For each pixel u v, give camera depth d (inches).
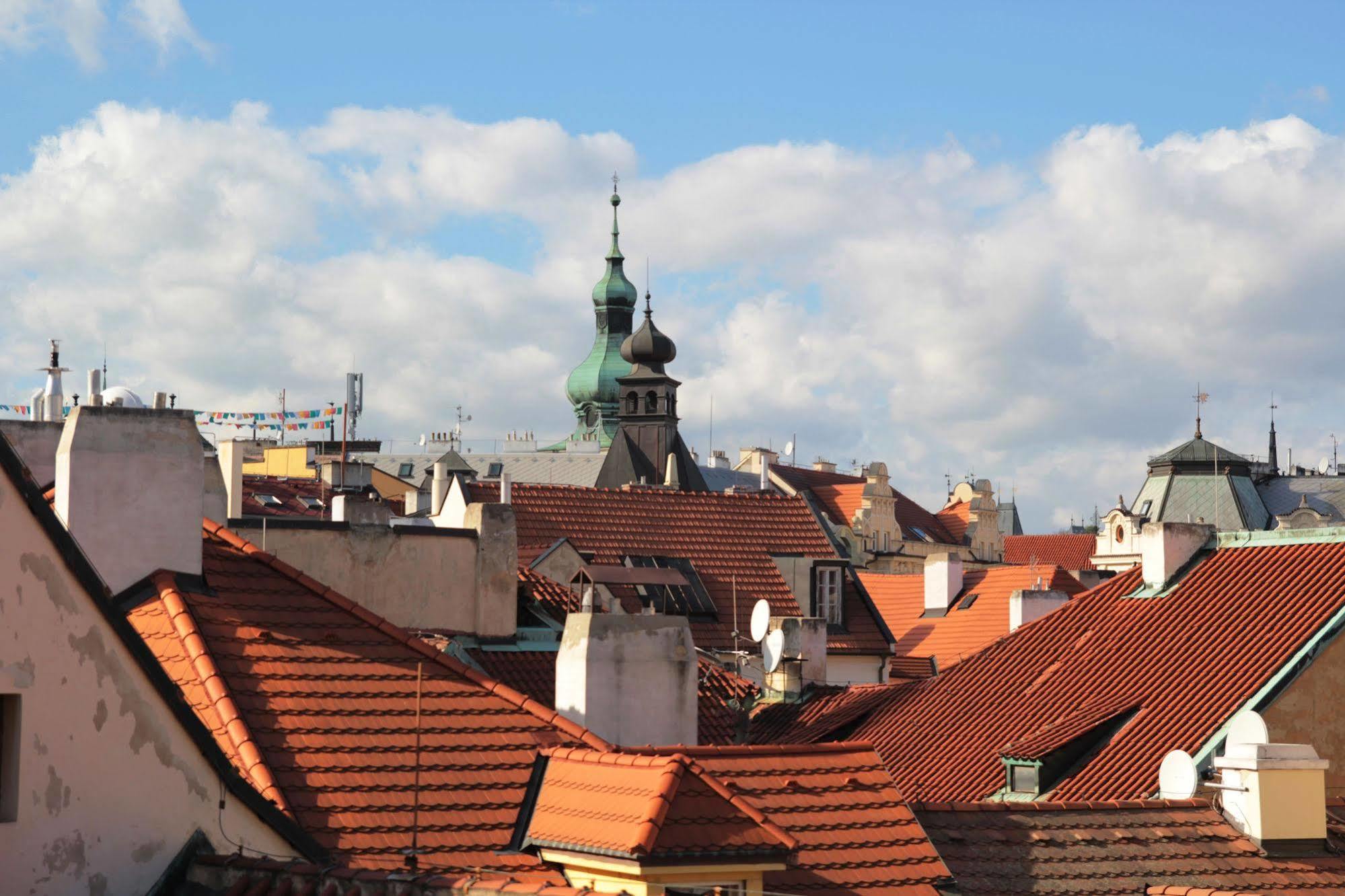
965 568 7175.2
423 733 1888.5
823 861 1771.7
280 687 1897.1
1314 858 2292.1
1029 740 2837.1
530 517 5054.1
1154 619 3112.7
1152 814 2311.8
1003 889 2082.9
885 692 3356.3
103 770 1536.7
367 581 2701.8
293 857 1653.5
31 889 1485.0
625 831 1631.4
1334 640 2733.8
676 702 2276.1
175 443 2050.9
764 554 5315.0
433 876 1488.7
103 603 1540.4
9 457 1470.2
